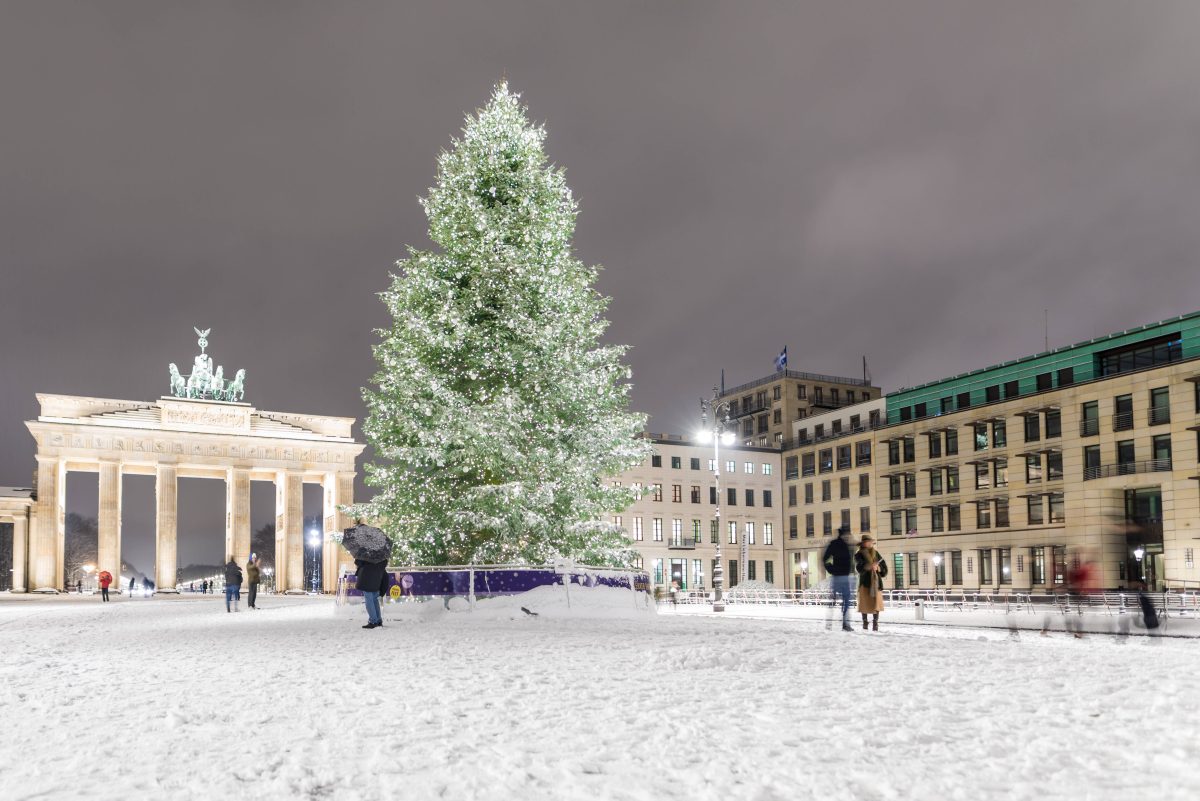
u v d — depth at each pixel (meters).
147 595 87.00
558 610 26.03
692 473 106.62
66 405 100.38
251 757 6.59
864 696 9.13
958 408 87.00
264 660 13.75
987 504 82.06
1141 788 5.39
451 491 31.53
